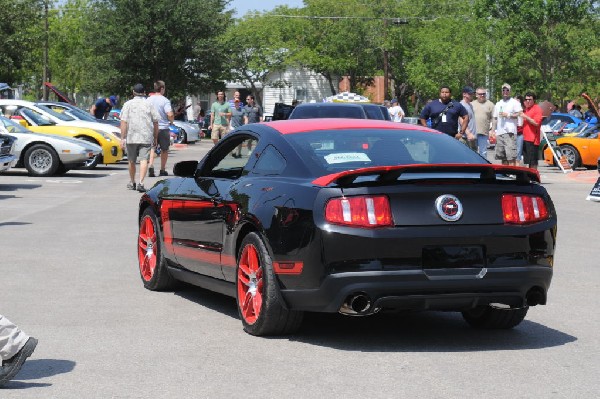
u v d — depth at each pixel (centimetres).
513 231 745
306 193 746
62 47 8762
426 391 628
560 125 3806
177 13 6600
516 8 6644
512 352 745
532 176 762
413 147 822
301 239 737
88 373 673
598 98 7006
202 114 7325
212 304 945
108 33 6619
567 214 1817
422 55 7819
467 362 710
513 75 6675
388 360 714
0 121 2769
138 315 884
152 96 2636
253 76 9100
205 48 6744
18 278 1082
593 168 3388
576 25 6519
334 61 8900
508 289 744
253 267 797
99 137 3080
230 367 691
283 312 773
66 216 1725
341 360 714
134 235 1469
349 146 812
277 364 701
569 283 1083
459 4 9038
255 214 783
